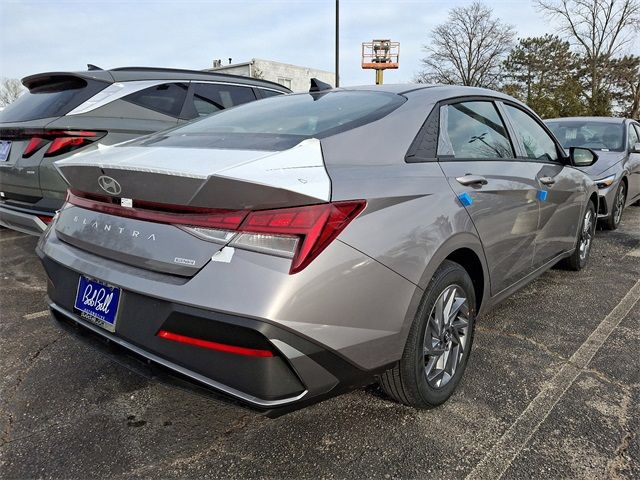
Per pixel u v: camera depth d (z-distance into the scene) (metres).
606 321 3.37
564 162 3.76
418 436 2.13
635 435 2.12
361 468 1.94
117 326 1.87
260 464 1.97
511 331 3.21
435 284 2.11
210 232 1.67
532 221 3.06
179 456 2.02
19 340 3.05
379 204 1.85
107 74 4.66
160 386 2.54
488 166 2.67
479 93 2.93
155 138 2.47
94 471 1.93
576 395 2.44
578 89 24.30
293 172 1.70
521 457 1.99
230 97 5.87
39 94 4.59
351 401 2.40
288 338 1.57
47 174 3.78
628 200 6.83
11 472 1.91
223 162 1.74
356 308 1.73
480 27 45.16
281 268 1.57
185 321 1.64
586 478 1.88
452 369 2.36
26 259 4.82
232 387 1.64
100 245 1.98
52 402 2.38
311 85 3.16
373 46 31.78
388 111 2.29
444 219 2.13
